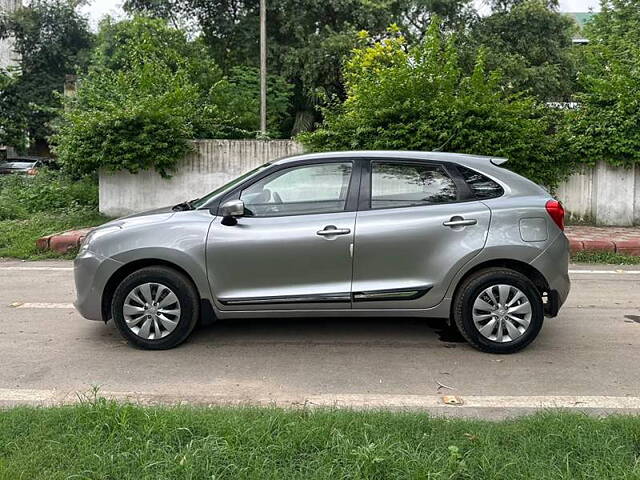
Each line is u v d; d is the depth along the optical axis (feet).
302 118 80.02
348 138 40.88
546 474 9.71
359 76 47.91
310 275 17.04
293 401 13.96
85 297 17.58
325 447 10.50
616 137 39.17
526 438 11.01
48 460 10.11
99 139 41.42
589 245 33.63
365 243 16.90
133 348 17.88
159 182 43.27
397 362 16.75
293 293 17.08
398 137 39.27
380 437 10.91
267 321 20.62
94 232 17.94
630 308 22.77
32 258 33.45
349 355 17.33
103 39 86.12
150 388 14.82
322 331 19.56
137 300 17.52
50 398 14.01
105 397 13.71
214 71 62.90
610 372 16.05
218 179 43.42
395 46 54.13
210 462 9.93
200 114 47.47
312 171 17.60
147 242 17.15
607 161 40.34
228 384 15.11
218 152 43.27
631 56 45.88
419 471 9.67
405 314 17.34
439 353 17.51
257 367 16.34
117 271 17.47
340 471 9.77
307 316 17.34
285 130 82.23
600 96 40.22
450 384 15.15
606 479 9.57
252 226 17.13
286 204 17.40
